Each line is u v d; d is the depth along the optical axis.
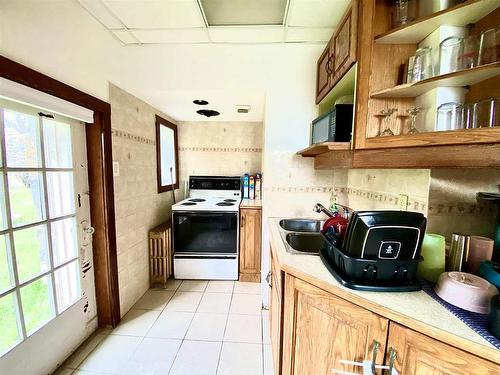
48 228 1.34
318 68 1.80
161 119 2.56
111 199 1.72
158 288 2.36
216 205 2.52
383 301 0.81
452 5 0.92
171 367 1.47
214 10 1.43
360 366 0.86
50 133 1.35
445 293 0.81
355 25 1.11
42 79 1.17
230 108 2.45
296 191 2.00
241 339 1.71
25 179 1.21
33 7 1.13
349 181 1.97
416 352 0.72
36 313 1.29
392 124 1.13
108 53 1.68
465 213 1.09
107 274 1.74
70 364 1.47
